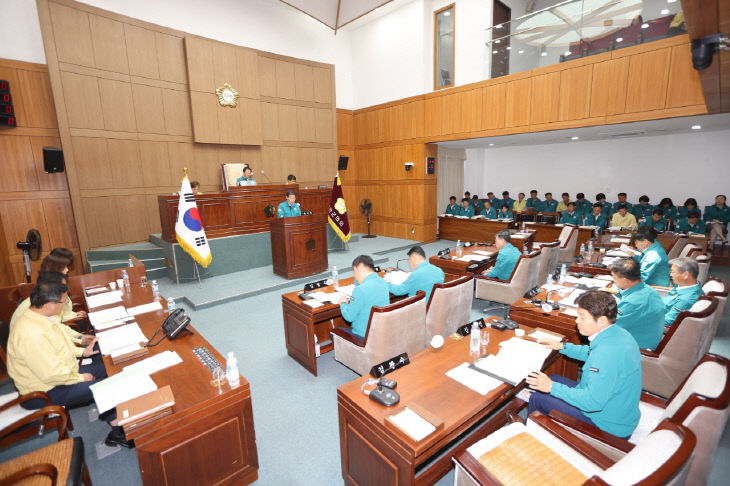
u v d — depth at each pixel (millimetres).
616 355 1875
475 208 12438
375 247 9891
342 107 12133
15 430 2240
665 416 1836
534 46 7941
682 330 2547
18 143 6902
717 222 7941
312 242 7164
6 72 6695
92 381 2688
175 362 2398
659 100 6434
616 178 11016
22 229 7027
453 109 9508
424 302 3004
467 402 1907
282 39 10438
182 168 8859
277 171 10648
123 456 2627
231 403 2098
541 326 3104
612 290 3639
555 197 12398
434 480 2006
